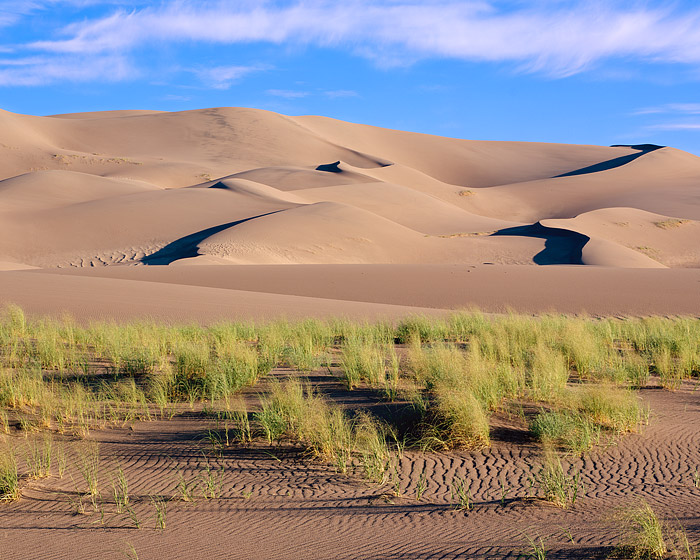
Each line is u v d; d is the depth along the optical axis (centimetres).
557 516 471
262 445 677
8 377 908
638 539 405
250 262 5856
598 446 677
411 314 2111
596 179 15262
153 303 2269
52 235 7025
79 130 17275
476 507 496
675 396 966
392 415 776
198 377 984
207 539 430
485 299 2777
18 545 421
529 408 824
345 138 19575
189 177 13762
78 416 799
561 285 3134
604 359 1227
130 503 508
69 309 2039
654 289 2939
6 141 14825
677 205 12394
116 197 8638
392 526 455
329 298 2991
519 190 14800
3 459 565
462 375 861
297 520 468
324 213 7888
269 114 19200
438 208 10575
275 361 1190
